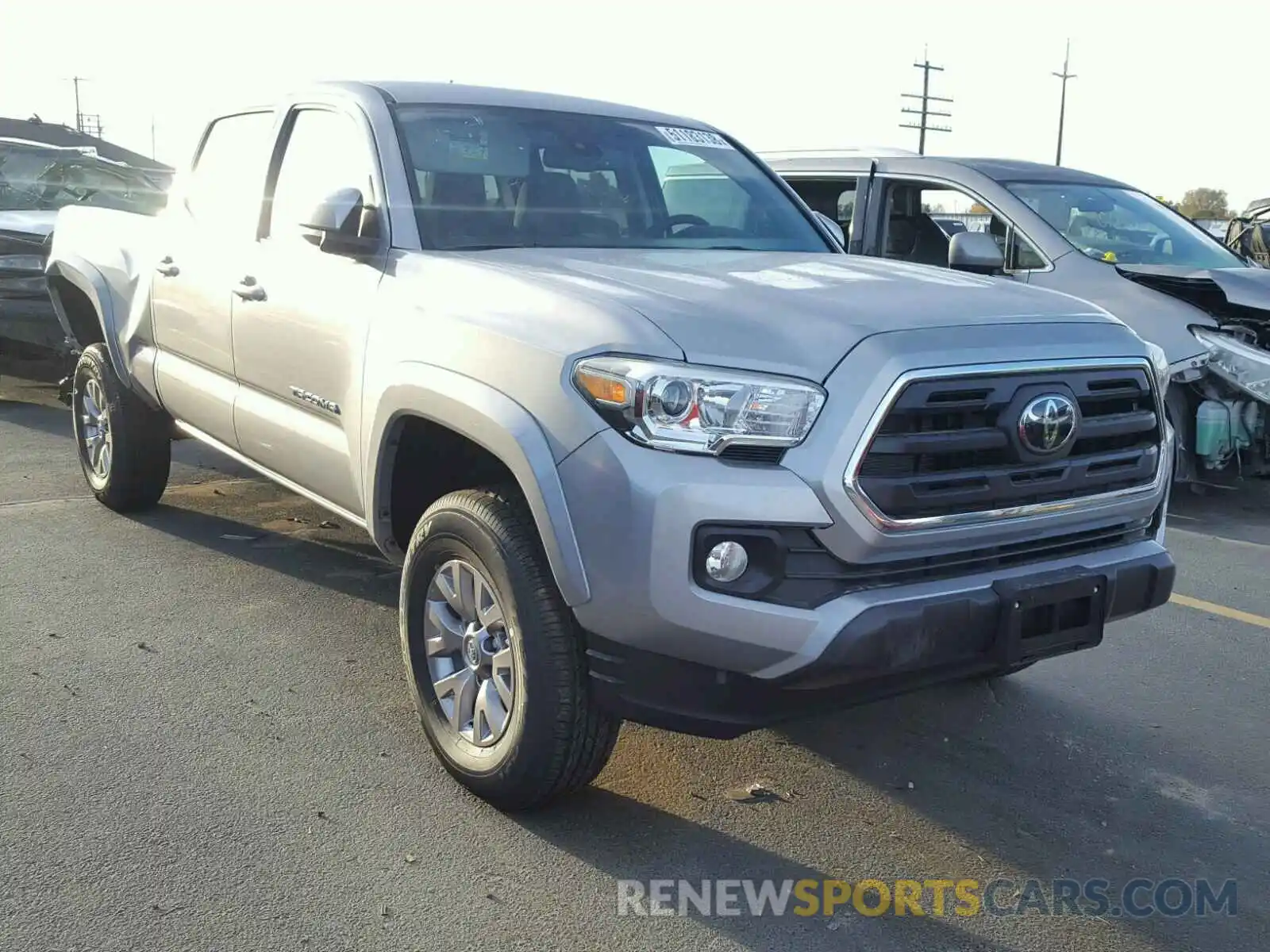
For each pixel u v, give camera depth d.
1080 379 3.23
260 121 4.98
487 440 3.20
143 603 5.00
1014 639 3.10
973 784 3.73
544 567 3.15
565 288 3.28
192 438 5.63
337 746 3.79
